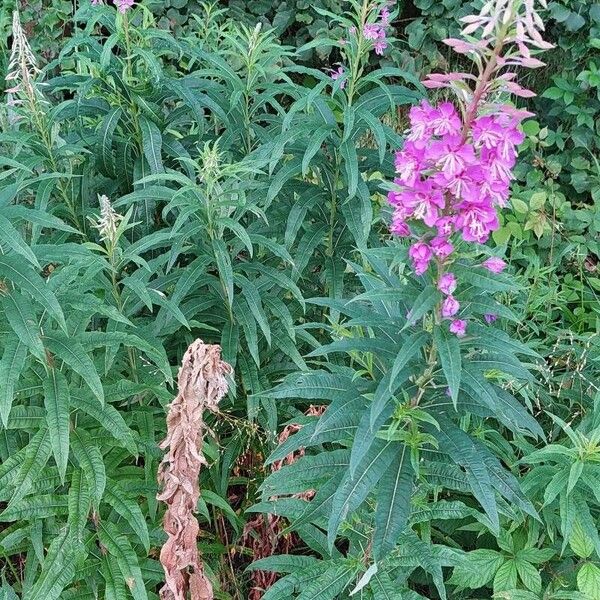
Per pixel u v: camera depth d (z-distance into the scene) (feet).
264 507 1.77
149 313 2.28
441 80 1.26
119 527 1.83
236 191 1.93
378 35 2.13
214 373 1.48
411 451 1.44
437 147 1.25
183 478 1.56
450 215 1.31
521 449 2.02
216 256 1.93
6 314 1.47
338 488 1.42
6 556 1.89
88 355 1.56
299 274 2.18
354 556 1.77
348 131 2.07
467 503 2.08
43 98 2.10
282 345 2.09
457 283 1.35
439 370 1.49
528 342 2.27
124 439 1.61
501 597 1.80
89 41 2.29
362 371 1.55
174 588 1.65
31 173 2.07
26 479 1.55
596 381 2.23
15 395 1.61
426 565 1.65
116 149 2.34
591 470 1.70
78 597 1.80
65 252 1.56
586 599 1.74
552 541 1.89
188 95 2.26
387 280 1.54
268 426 2.08
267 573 2.03
